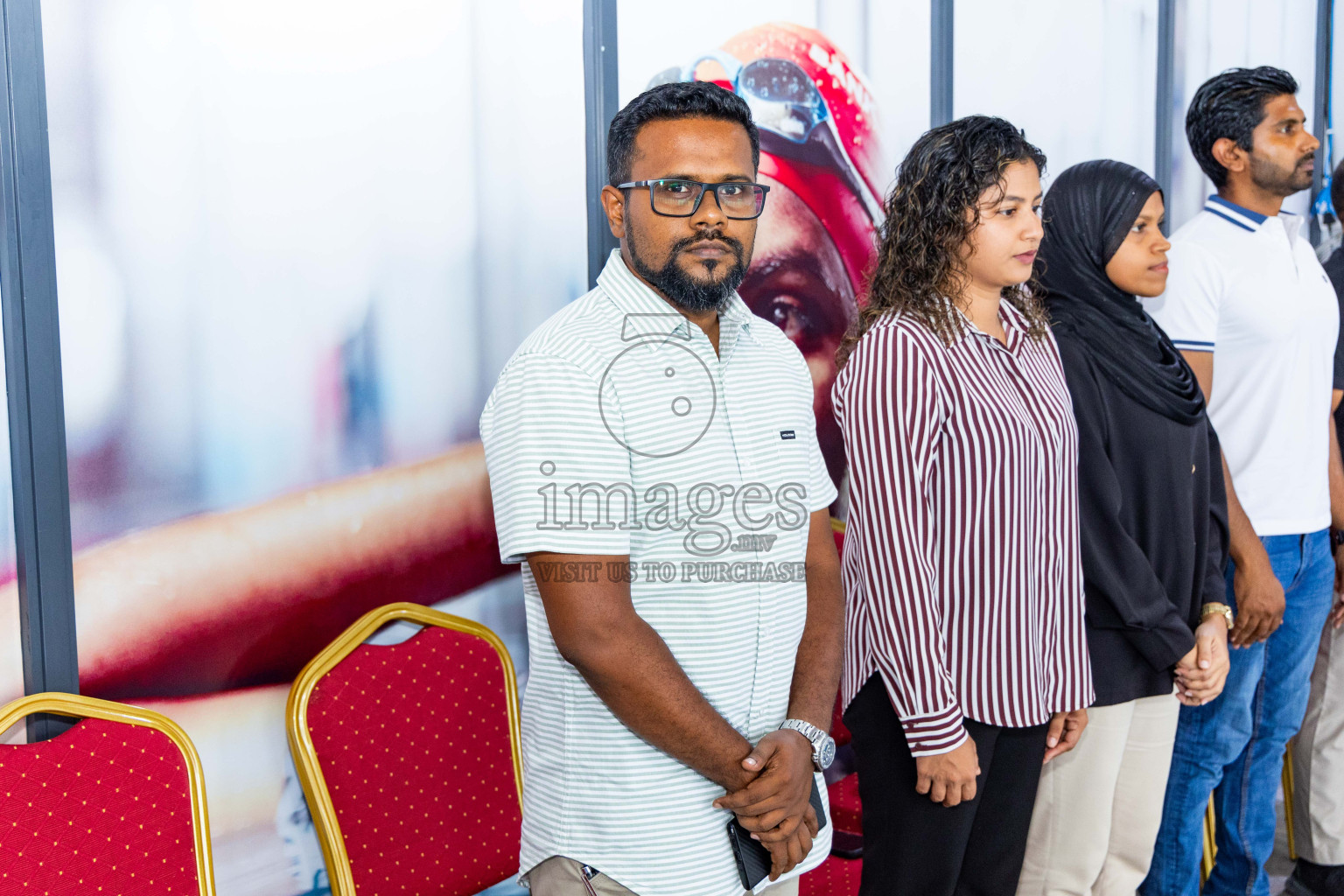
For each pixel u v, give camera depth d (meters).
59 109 1.39
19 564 1.39
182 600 1.52
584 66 1.95
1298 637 2.37
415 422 1.75
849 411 1.59
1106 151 3.15
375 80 1.68
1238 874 2.44
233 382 1.55
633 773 1.20
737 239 1.24
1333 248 3.92
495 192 1.84
